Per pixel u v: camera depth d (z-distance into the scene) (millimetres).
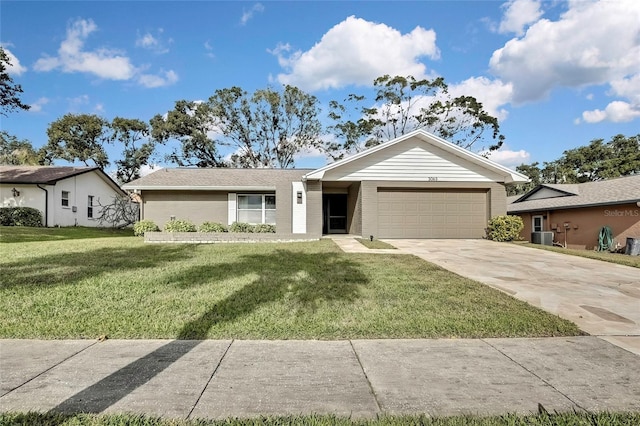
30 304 4793
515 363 3234
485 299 5332
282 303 5004
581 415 2367
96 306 4773
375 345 3641
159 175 17531
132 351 3432
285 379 2883
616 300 5574
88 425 2207
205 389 2703
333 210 19312
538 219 20766
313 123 34562
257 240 13891
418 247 11992
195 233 13617
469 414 2385
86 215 22562
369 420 2285
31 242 12477
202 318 4367
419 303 5070
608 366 3188
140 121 34906
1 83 17578
